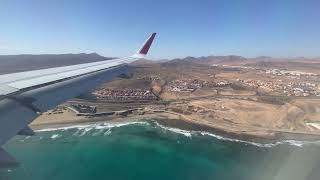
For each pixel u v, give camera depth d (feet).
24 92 53.57
